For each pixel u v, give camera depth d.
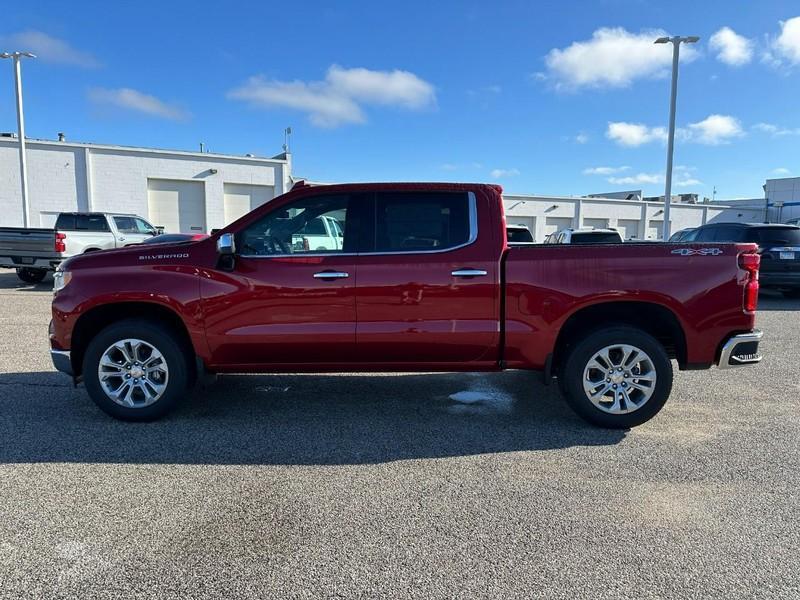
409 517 3.14
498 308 4.41
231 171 28.66
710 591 2.50
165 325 4.57
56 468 3.74
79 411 4.88
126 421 4.62
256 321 4.44
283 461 3.90
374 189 4.53
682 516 3.16
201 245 4.52
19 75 22.92
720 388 5.75
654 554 2.79
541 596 2.46
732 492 3.45
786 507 3.27
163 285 4.41
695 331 4.34
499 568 2.66
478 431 4.51
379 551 2.80
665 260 4.32
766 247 11.84
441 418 4.82
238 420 4.72
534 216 42.12
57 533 2.94
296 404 5.17
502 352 4.49
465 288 4.38
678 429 4.55
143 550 2.79
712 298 4.31
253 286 4.40
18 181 24.91
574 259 4.35
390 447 4.16
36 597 2.42
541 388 5.75
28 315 9.89
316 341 4.42
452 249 4.43
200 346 4.48
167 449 4.08
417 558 2.74
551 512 3.20
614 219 45.12
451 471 3.75
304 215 4.52
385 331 4.41
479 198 4.51
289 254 4.46
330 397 5.41
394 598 2.44
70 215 15.48
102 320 4.71
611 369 4.45
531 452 4.08
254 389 5.66
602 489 3.49
